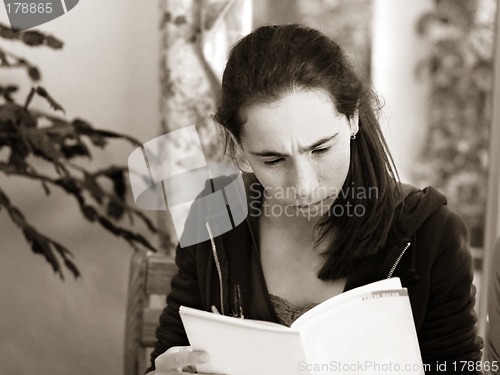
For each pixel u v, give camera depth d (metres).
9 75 3.88
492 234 3.73
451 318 2.18
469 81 4.29
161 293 2.99
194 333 1.98
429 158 4.34
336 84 1.96
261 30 2.06
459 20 4.24
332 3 4.11
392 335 1.92
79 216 4.04
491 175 3.75
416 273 2.16
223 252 2.29
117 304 4.12
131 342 2.99
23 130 3.42
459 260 2.18
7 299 4.03
